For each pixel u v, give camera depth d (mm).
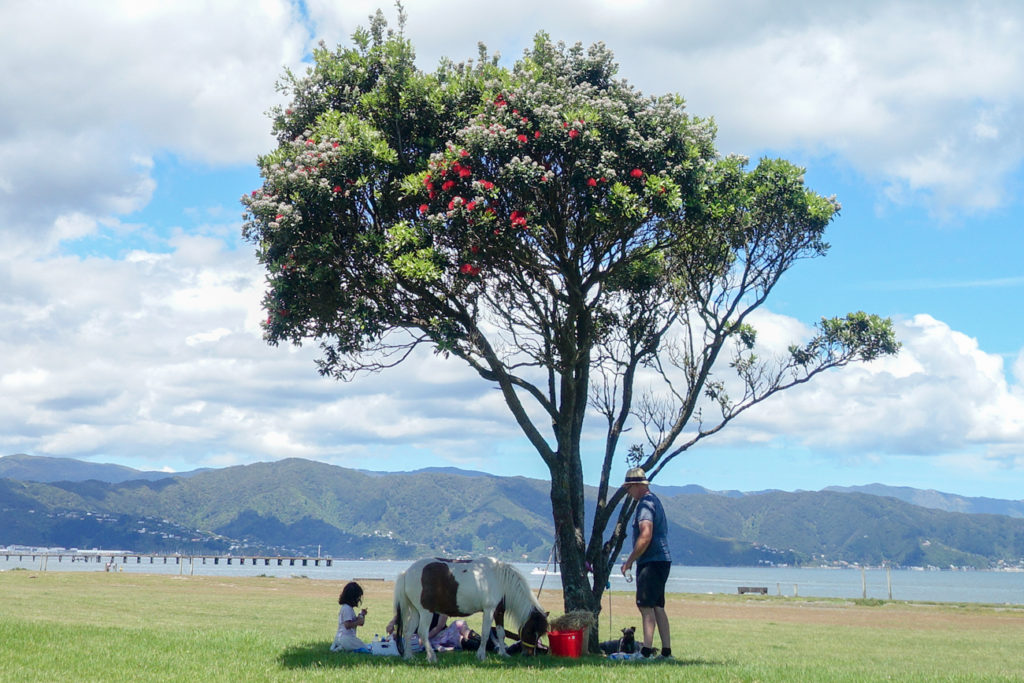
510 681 11508
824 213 19766
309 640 18094
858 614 48719
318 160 16422
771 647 26172
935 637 32562
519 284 17875
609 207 16516
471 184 16234
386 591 56188
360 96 18188
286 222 15992
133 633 17266
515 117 16672
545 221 16625
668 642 15617
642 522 15406
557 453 18031
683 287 21188
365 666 13094
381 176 17031
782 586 167000
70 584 48812
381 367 18812
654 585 15477
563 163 16875
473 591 14188
